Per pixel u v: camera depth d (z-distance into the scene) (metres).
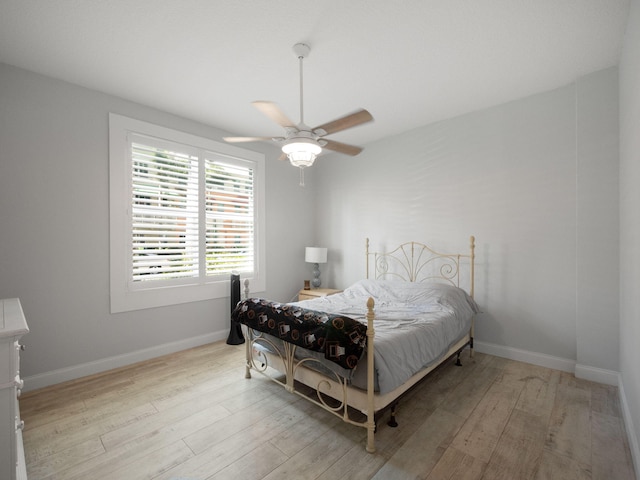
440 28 1.91
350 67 2.35
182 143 3.24
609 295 2.40
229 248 3.69
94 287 2.67
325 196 4.64
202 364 2.87
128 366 2.82
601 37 2.00
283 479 1.48
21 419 1.98
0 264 2.26
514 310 2.95
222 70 2.38
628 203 1.89
